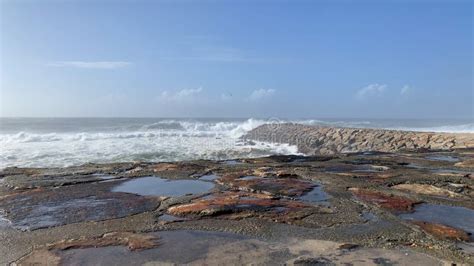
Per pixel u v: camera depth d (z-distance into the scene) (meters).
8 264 4.16
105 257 4.32
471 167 11.07
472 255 4.37
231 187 8.14
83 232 5.20
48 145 20.62
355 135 23.25
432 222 5.62
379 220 5.71
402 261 4.18
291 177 9.34
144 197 7.21
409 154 15.01
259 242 4.79
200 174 9.89
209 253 4.43
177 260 4.23
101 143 22.05
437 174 9.69
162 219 5.79
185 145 22.16
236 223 5.56
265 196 7.19
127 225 5.50
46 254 4.41
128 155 17.25
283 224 5.51
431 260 4.21
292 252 4.45
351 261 4.18
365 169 10.78
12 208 6.46
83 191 7.80
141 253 4.43
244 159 13.30
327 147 23.11
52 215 6.03
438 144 18.83
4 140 22.97
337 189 7.89
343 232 5.16
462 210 6.33
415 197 7.20
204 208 6.22
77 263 4.14
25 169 10.73
